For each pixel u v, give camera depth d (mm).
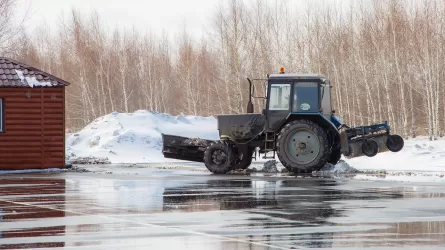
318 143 27516
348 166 28719
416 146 36125
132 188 21844
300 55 78125
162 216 15141
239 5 78875
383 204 17047
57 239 12203
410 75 72562
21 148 32938
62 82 33406
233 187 21953
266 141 28453
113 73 98438
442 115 72000
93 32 98000
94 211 16078
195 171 30438
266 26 79750
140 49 102438
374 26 75188
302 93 28172
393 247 11344
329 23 78375
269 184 22984
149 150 44438
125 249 11242
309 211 15836
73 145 45625
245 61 78750
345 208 16312
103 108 96562
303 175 27031
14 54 61750
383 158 34844
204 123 50188
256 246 11461
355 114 76375
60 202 18031
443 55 70938
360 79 75312
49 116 33281
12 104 32844
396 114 75750
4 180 26094
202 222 14211
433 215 15062
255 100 76250
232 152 28656
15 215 15438
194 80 93625
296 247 11359
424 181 23812
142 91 100812
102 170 31562
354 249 11180
